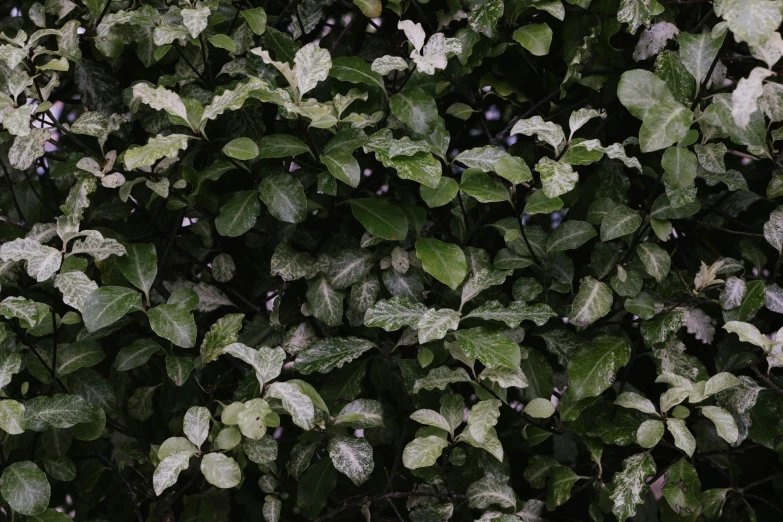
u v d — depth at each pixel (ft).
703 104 6.42
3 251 6.01
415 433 7.21
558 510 7.69
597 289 6.61
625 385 7.33
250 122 7.04
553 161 5.93
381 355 7.23
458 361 7.29
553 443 7.75
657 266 6.65
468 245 7.45
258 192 6.61
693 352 7.76
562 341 6.98
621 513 6.15
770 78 6.61
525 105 7.56
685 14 7.09
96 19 7.03
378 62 6.22
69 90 8.35
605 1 6.88
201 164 7.23
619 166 7.23
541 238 6.89
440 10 7.17
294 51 6.97
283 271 6.88
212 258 7.95
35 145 6.41
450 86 7.23
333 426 6.70
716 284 6.84
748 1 4.76
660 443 7.08
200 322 7.61
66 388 6.98
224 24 7.32
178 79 6.98
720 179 6.75
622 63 7.22
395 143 6.12
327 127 6.18
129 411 7.47
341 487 7.61
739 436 6.81
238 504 7.95
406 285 6.84
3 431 6.70
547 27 6.63
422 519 6.61
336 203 6.79
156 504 7.11
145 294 6.47
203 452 6.15
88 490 7.19
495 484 6.73
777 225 6.66
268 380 5.97
